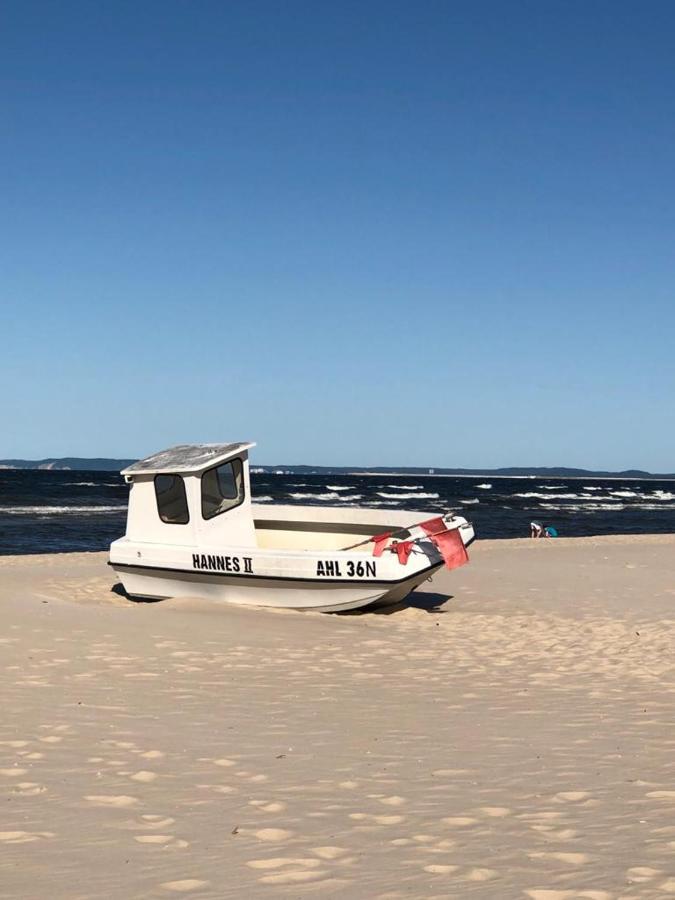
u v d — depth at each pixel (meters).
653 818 5.02
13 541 33.28
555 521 53.22
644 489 143.00
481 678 9.60
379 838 4.70
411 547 14.09
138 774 5.83
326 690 8.74
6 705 7.53
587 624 14.09
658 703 8.41
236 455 14.95
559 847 4.52
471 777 5.93
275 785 5.68
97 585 17.17
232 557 14.23
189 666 9.58
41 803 5.21
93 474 162.50
